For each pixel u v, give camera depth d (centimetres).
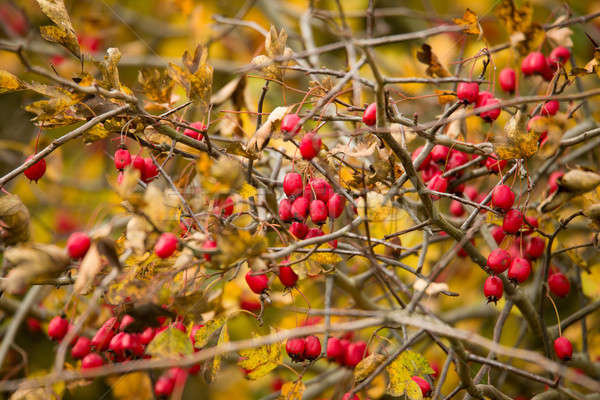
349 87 96
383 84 83
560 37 93
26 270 82
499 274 89
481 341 82
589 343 104
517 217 87
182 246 83
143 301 85
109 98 86
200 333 88
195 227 88
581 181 86
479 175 92
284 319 105
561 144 88
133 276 85
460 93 89
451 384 105
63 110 86
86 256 83
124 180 83
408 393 89
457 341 87
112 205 85
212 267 84
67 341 82
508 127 87
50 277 83
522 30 91
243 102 96
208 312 86
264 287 87
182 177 90
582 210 89
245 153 87
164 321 88
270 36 90
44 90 86
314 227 92
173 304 85
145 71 91
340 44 89
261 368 89
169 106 92
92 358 92
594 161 102
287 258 86
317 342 89
